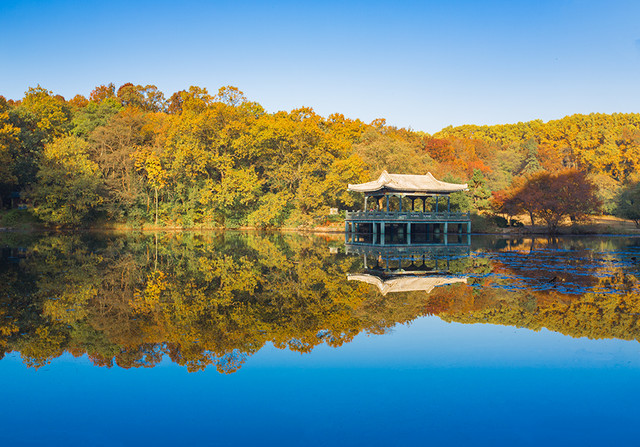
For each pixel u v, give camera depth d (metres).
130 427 6.93
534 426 6.92
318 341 11.21
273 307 14.91
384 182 51.56
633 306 14.95
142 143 73.06
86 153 64.38
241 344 10.95
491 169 120.25
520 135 166.12
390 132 112.25
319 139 70.94
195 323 12.84
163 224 67.62
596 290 17.70
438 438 6.55
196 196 67.50
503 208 61.88
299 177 68.38
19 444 6.42
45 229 60.97
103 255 30.45
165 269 23.77
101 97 105.75
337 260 28.56
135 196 63.34
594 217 82.75
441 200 66.12
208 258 29.12
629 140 120.56
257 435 6.66
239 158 70.44
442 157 114.56
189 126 66.00
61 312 14.08
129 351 10.41
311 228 67.81
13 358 9.96
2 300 15.80
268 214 64.44
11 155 61.03
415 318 13.46
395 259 29.23
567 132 146.62
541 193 54.44
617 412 7.41
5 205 68.94
